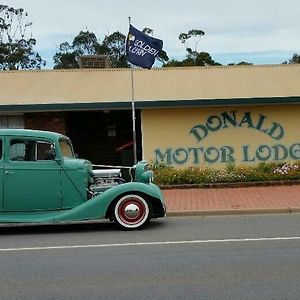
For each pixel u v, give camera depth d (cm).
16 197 977
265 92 1777
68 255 778
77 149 2089
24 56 5200
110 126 2092
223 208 1202
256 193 1408
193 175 1562
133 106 1609
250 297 541
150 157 1778
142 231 974
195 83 1972
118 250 803
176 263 700
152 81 2031
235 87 1875
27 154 984
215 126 1772
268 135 1767
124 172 1108
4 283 625
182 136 1775
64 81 2069
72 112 2036
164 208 1019
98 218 989
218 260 711
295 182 1530
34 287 604
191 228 994
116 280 623
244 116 1767
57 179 990
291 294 549
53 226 1091
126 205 995
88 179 1021
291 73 2078
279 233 910
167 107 1731
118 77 2122
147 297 552
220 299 538
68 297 562
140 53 1561
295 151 1769
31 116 1861
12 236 977
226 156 1772
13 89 1945
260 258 716
